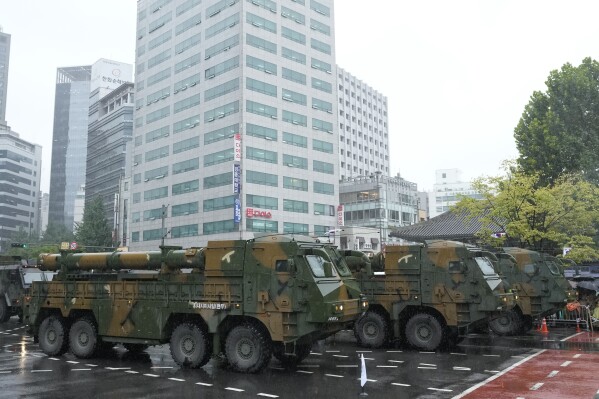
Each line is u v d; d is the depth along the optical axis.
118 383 11.49
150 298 13.96
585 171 31.31
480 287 15.71
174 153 70.25
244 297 12.56
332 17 75.50
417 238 37.66
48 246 75.62
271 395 10.31
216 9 66.50
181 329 13.34
